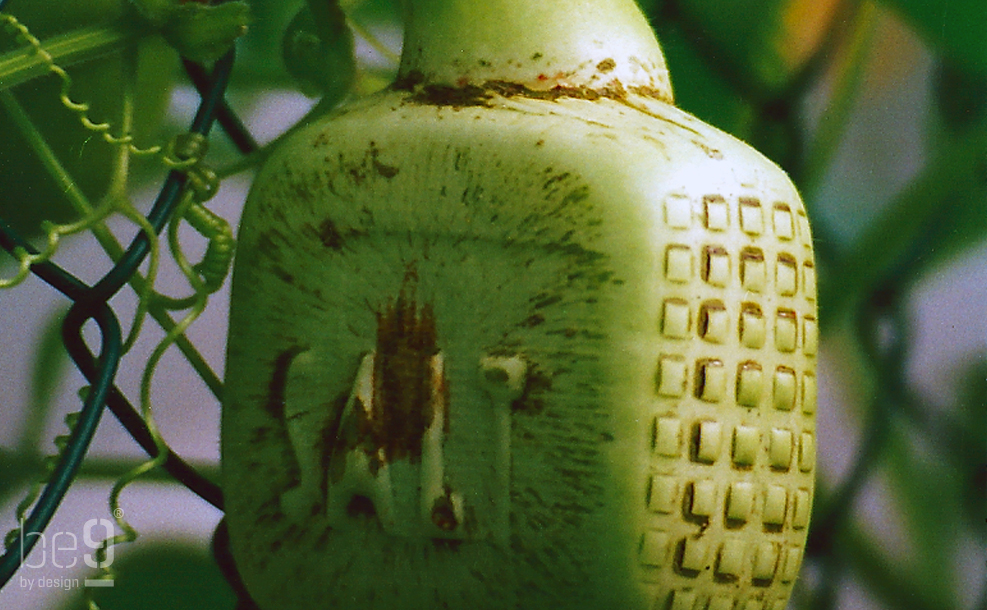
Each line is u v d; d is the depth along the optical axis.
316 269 0.32
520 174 0.31
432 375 0.31
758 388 0.31
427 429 0.31
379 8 0.41
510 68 0.32
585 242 0.31
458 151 0.31
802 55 0.43
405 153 0.32
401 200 0.31
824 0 0.43
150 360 0.34
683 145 0.32
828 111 0.43
